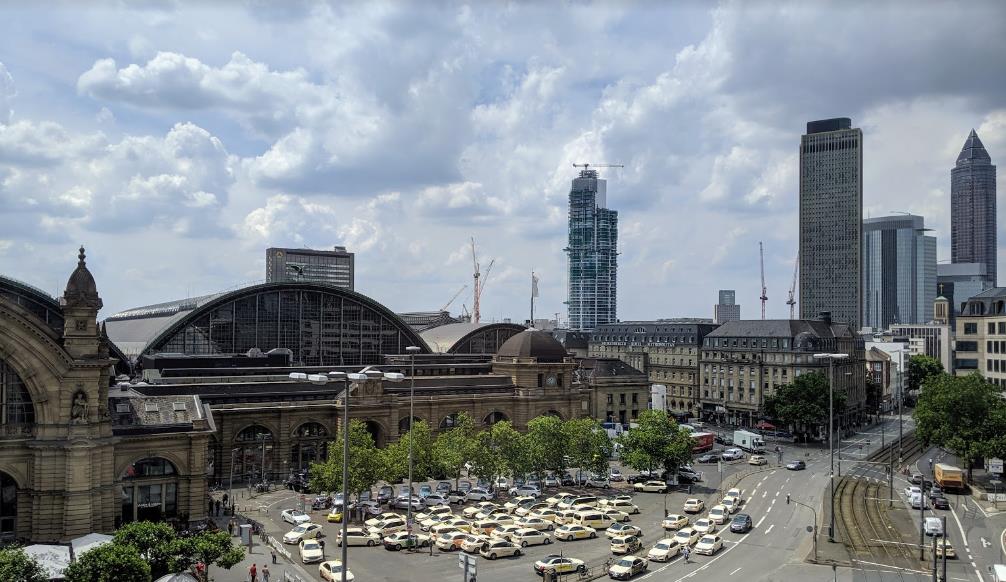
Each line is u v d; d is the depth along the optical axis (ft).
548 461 388.98
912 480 431.84
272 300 547.08
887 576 255.29
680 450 402.31
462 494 367.04
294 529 291.58
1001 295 555.69
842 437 630.33
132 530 215.10
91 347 273.95
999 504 369.30
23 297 425.69
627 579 249.96
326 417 428.97
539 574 254.06
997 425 403.75
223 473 392.68
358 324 587.68
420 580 246.06
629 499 361.30
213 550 212.64
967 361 572.10
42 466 263.90
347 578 234.58
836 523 333.01
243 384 416.46
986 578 255.29
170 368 444.14
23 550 214.28
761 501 378.32
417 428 383.24
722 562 271.90
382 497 352.90
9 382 265.34
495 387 521.65
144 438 289.53
